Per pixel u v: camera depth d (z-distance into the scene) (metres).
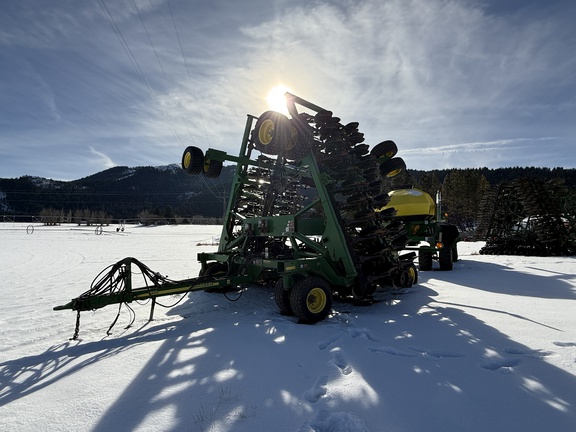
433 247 9.93
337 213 5.85
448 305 5.70
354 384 2.86
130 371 3.19
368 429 2.24
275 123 5.82
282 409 2.50
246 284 7.61
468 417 2.36
